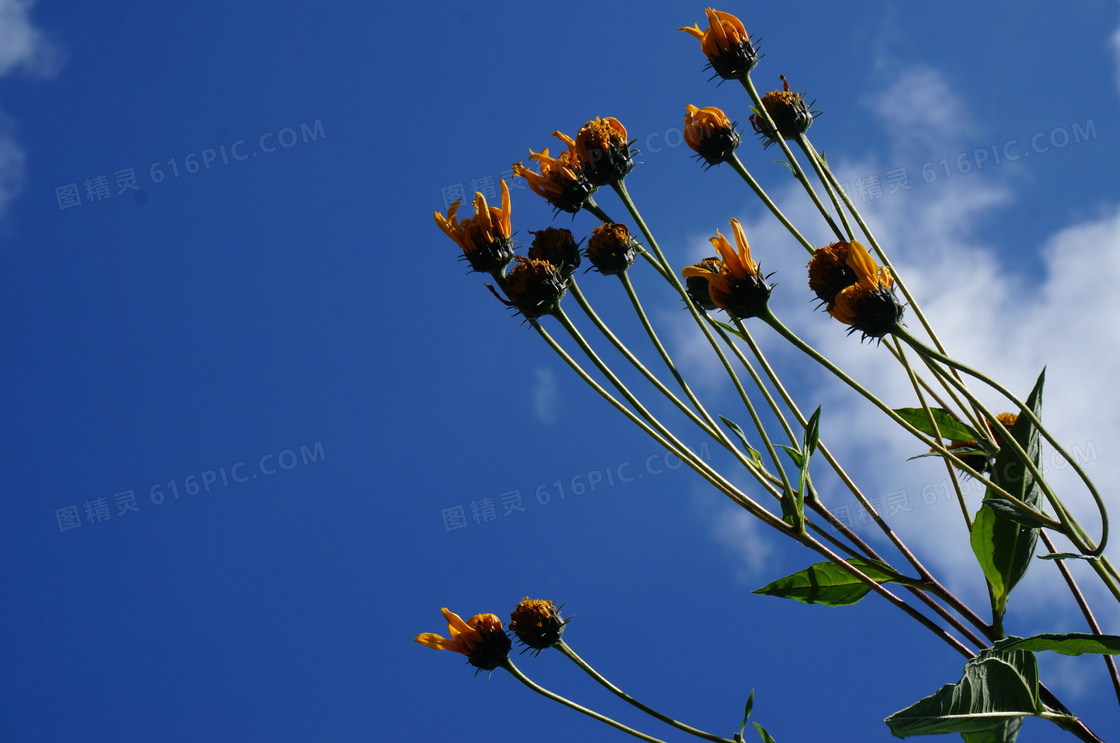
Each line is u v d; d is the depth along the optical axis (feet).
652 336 4.55
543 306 4.52
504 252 4.62
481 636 4.67
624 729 4.53
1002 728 4.19
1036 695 4.22
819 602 4.58
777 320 4.42
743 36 4.67
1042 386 4.43
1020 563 4.39
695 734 4.50
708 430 4.45
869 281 4.36
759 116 4.70
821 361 4.37
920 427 4.59
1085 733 4.21
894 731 4.19
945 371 4.34
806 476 4.41
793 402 4.44
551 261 4.60
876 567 4.43
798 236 4.56
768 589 4.59
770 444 4.42
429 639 4.70
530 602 4.68
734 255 4.43
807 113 4.69
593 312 4.52
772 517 4.42
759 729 4.46
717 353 4.45
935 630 4.42
